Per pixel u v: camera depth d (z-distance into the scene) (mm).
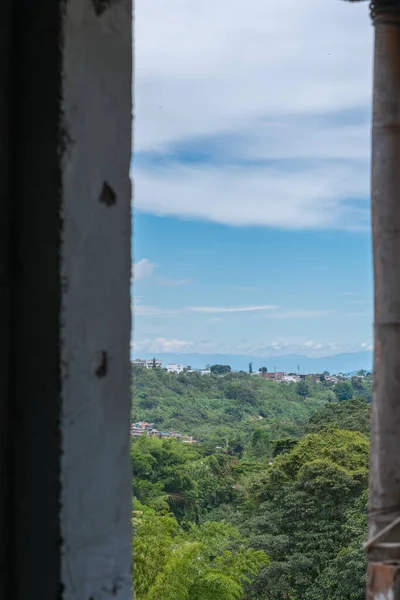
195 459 50281
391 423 2936
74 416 1010
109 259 1072
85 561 1016
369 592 2830
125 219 1102
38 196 1021
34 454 1018
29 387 1024
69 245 1012
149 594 17047
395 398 2947
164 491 45719
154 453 48000
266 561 20953
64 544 988
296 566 28188
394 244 3035
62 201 1003
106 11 1082
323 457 32812
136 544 17531
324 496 30375
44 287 1013
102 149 1070
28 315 1026
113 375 1070
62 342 995
